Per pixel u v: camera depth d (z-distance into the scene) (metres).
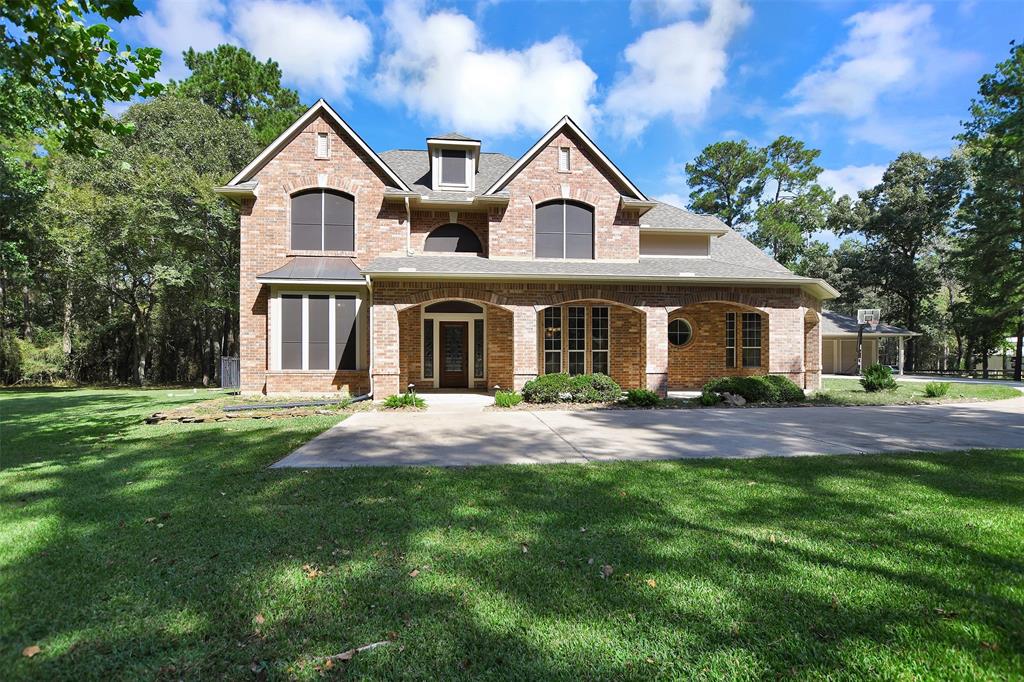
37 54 5.55
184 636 2.53
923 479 5.48
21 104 6.42
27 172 17.50
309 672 2.25
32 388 22.38
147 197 20.48
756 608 2.78
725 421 9.84
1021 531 3.93
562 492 4.99
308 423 9.64
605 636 2.51
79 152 6.88
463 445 7.47
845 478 5.52
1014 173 23.78
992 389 17.00
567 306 16.69
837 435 8.28
